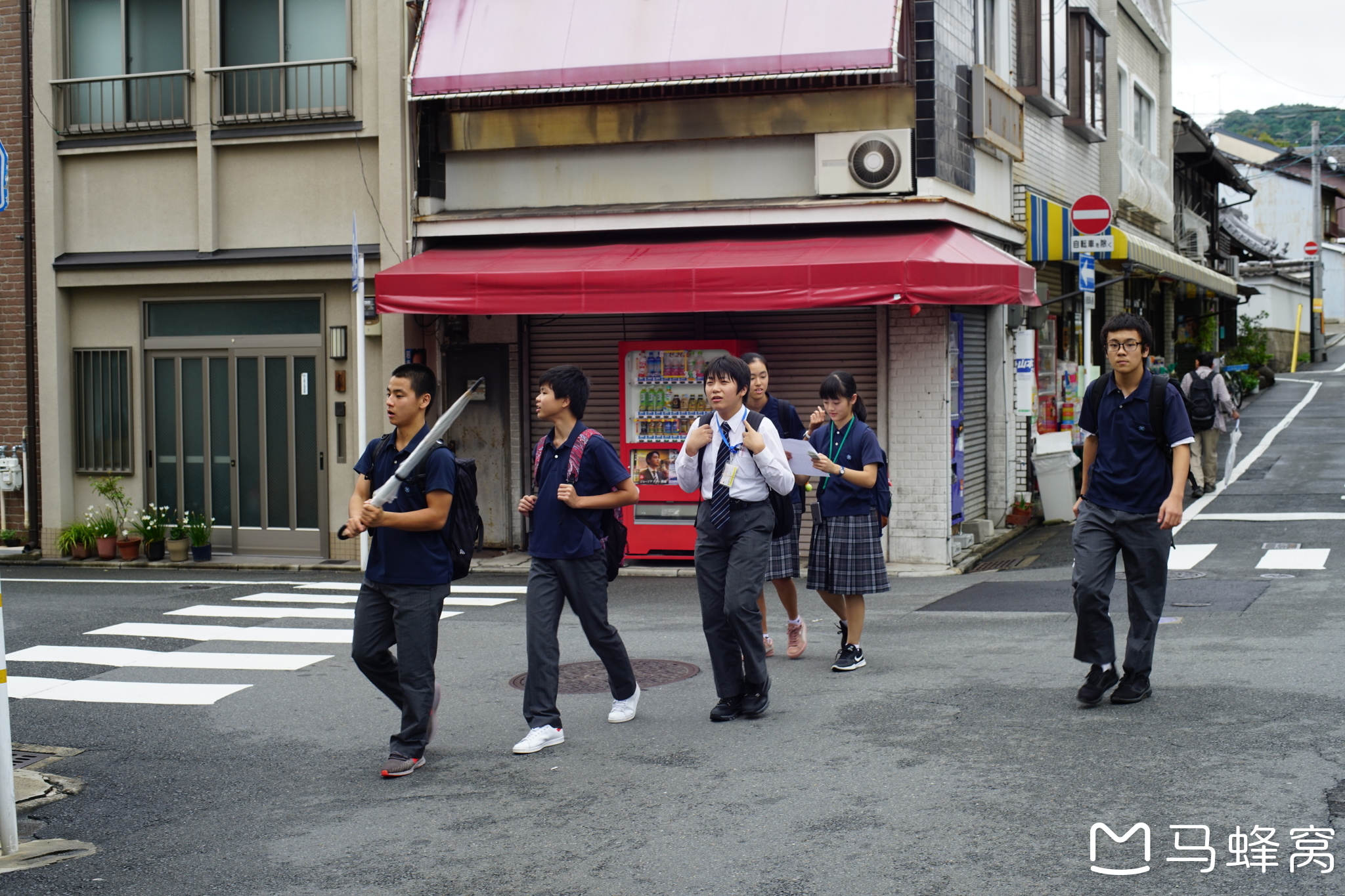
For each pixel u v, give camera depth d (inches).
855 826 191.6
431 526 226.7
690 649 344.8
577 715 270.2
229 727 275.6
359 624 235.0
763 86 506.0
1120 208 831.1
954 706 259.6
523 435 565.3
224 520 592.7
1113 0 788.6
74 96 596.4
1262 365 1321.4
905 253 460.1
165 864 192.7
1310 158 2282.2
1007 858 175.6
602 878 177.6
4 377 612.4
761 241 508.1
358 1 555.2
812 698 274.5
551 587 249.6
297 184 567.8
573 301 485.4
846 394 299.6
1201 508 565.0
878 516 299.3
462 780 228.4
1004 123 565.6
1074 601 253.6
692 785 217.2
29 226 600.4
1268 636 309.9
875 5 483.8
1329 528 493.0
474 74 522.9
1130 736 228.8
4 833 196.7
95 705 298.5
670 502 517.7
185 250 582.6
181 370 594.2
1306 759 210.2
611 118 527.5
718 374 255.3
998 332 587.2
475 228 541.0
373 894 177.0
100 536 589.0
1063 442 602.2
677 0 510.9
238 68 562.3
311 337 573.3
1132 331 243.1
